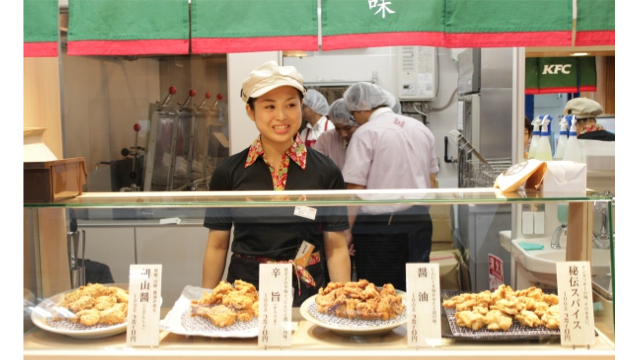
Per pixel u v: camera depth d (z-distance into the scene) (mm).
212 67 2941
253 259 1444
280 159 1853
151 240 1430
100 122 3004
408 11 1688
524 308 1309
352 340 1287
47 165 1394
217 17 1701
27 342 1292
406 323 1303
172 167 3031
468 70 2961
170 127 3006
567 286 1274
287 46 1710
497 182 1596
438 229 1435
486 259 1448
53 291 1410
